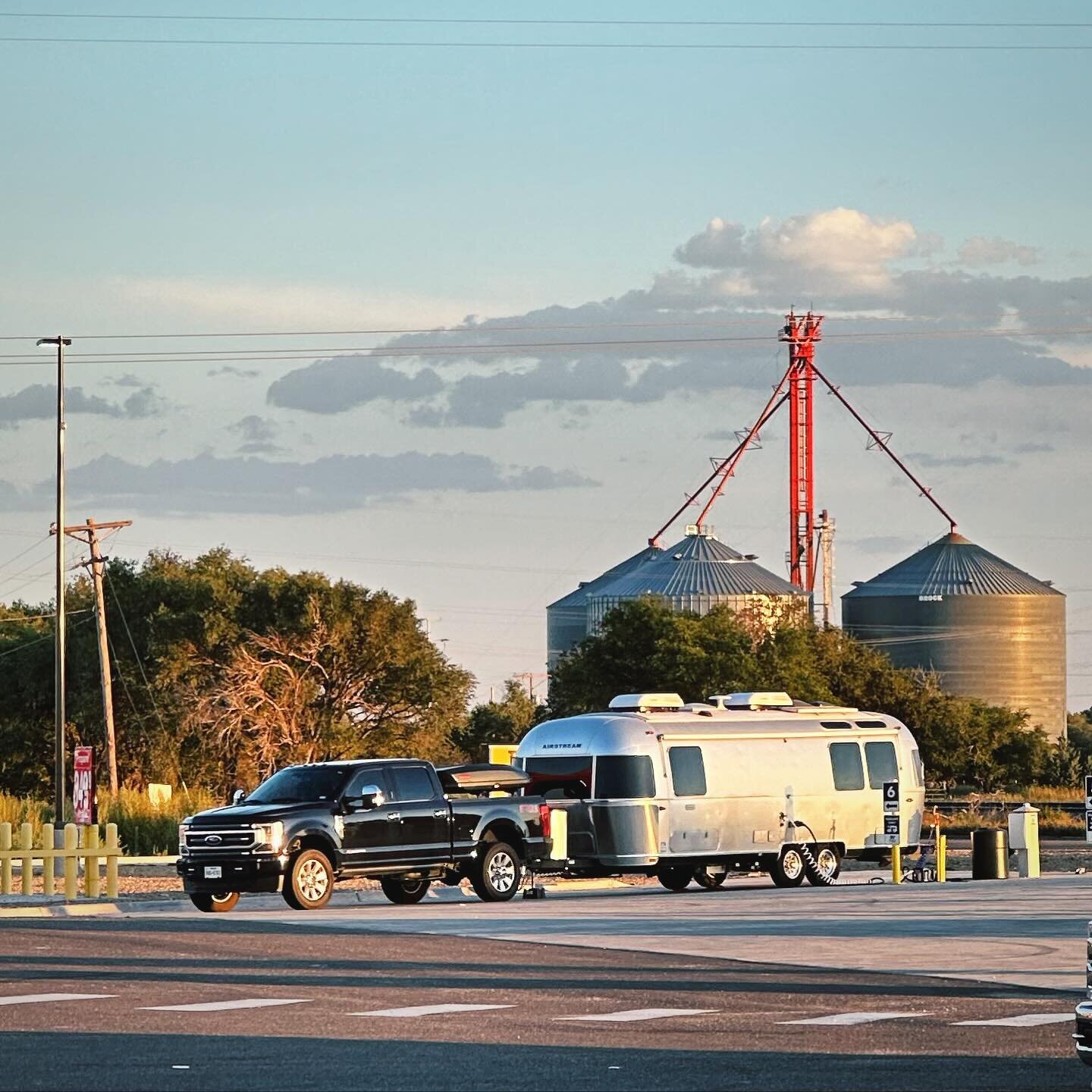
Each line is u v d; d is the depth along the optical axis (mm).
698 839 126250
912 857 145125
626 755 123312
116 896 115125
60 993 58531
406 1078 42781
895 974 65562
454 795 114625
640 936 81375
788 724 133500
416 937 81125
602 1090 41344
